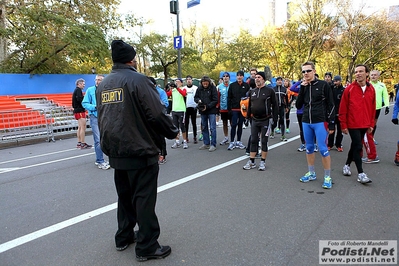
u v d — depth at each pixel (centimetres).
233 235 320
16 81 1861
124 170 279
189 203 410
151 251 279
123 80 264
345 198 414
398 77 4088
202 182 500
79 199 443
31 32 1728
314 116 464
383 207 381
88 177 559
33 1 1764
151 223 279
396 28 3098
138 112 264
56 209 407
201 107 746
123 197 296
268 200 414
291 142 855
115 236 301
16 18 1814
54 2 1897
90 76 2180
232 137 768
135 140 264
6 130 1053
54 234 335
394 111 585
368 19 3148
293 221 348
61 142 1039
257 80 559
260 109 552
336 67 3775
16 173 610
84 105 602
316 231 323
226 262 271
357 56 3453
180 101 790
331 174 531
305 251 285
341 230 324
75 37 1739
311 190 451
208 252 289
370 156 599
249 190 456
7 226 359
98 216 380
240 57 3831
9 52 1959
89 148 871
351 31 3148
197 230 333
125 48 275
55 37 1856
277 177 520
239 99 746
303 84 477
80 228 348
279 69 4112
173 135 283
